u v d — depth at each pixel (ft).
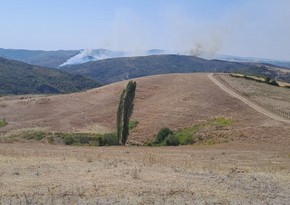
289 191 47.62
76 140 179.32
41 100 298.76
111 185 45.11
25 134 205.46
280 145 145.79
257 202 41.09
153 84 303.48
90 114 255.09
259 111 219.61
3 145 123.85
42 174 51.08
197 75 344.49
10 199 37.60
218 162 81.25
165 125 212.23
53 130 223.30
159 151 114.42
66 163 62.18
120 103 168.66
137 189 43.47
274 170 67.41
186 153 107.34
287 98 266.16
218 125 197.36
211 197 41.75
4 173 50.70
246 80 333.83
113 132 200.13
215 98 255.50
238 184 50.21
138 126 217.15
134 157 83.51
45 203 36.68
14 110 277.23
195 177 53.31
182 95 268.00
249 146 143.23
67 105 280.31
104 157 79.30
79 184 45.21
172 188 44.80
